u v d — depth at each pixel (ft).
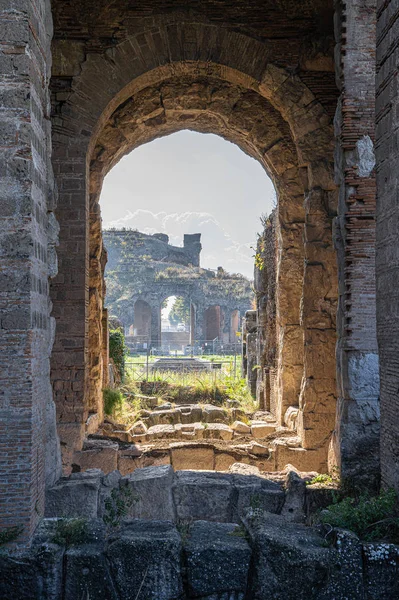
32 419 18.20
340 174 29.58
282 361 44.27
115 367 63.77
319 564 17.04
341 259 29.73
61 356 38.06
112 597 17.12
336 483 26.04
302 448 37.35
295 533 18.35
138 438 41.22
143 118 45.85
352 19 29.43
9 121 18.54
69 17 39.19
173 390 64.13
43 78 21.13
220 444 38.47
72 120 38.93
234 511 25.61
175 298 264.52
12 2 18.58
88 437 39.06
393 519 18.53
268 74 39.63
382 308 21.33
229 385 66.39
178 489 25.93
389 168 20.61
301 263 44.42
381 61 21.25
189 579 17.21
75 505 24.59
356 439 27.68
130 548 17.35
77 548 17.63
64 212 38.68
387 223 20.80
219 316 176.04
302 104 39.55
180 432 42.24
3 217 18.42
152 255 197.26
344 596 16.93
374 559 17.10
